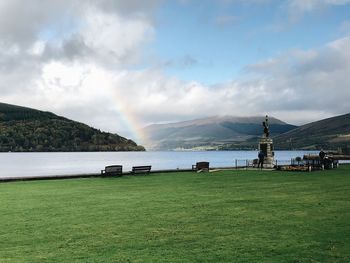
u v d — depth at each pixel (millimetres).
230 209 19844
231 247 13133
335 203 21406
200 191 27062
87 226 16234
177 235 14742
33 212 19281
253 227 15898
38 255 12406
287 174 41062
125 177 38719
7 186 30703
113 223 16797
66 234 14977
